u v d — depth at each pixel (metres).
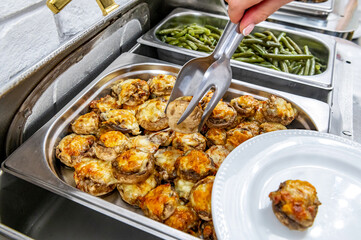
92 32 0.43
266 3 0.28
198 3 0.71
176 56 0.56
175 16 0.68
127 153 0.33
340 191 0.28
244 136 0.37
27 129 0.37
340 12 0.77
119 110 0.40
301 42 0.66
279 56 0.61
